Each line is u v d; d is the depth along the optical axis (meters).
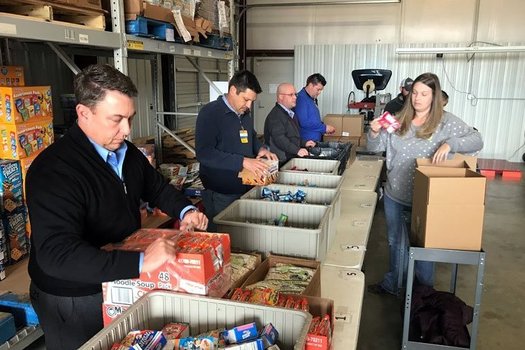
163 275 1.12
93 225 1.21
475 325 2.03
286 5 7.96
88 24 2.05
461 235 1.89
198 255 1.08
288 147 3.45
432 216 1.88
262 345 0.96
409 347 2.15
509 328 2.68
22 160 2.10
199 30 2.97
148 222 2.72
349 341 1.32
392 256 2.81
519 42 7.23
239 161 2.30
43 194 1.08
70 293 1.24
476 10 7.30
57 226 1.08
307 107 4.23
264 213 2.10
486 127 7.61
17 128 2.04
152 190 1.51
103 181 1.21
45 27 1.68
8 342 1.74
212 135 2.38
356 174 3.64
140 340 0.99
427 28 7.56
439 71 7.61
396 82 7.79
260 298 1.16
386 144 2.53
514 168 6.91
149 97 4.71
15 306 1.84
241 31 8.12
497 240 4.18
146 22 2.33
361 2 7.54
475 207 1.85
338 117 5.05
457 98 7.63
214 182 2.53
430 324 2.22
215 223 1.80
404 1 7.55
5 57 2.74
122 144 1.29
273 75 8.45
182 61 5.75
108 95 1.10
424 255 1.94
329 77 8.06
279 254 1.75
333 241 2.13
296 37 8.15
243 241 1.78
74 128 1.20
